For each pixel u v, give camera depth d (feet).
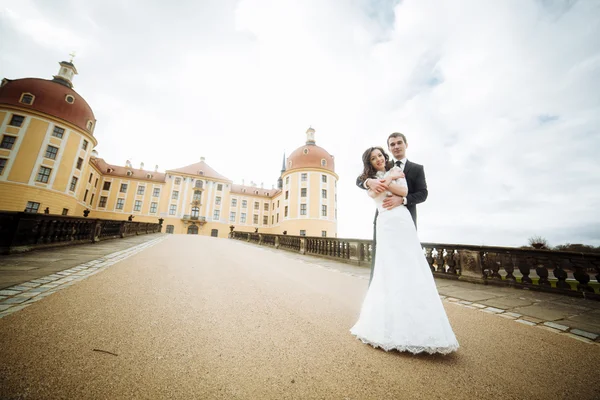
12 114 82.89
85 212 31.73
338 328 7.64
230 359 5.45
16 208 79.10
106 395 3.99
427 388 4.75
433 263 22.30
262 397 4.20
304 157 128.67
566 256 15.57
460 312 10.83
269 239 61.05
